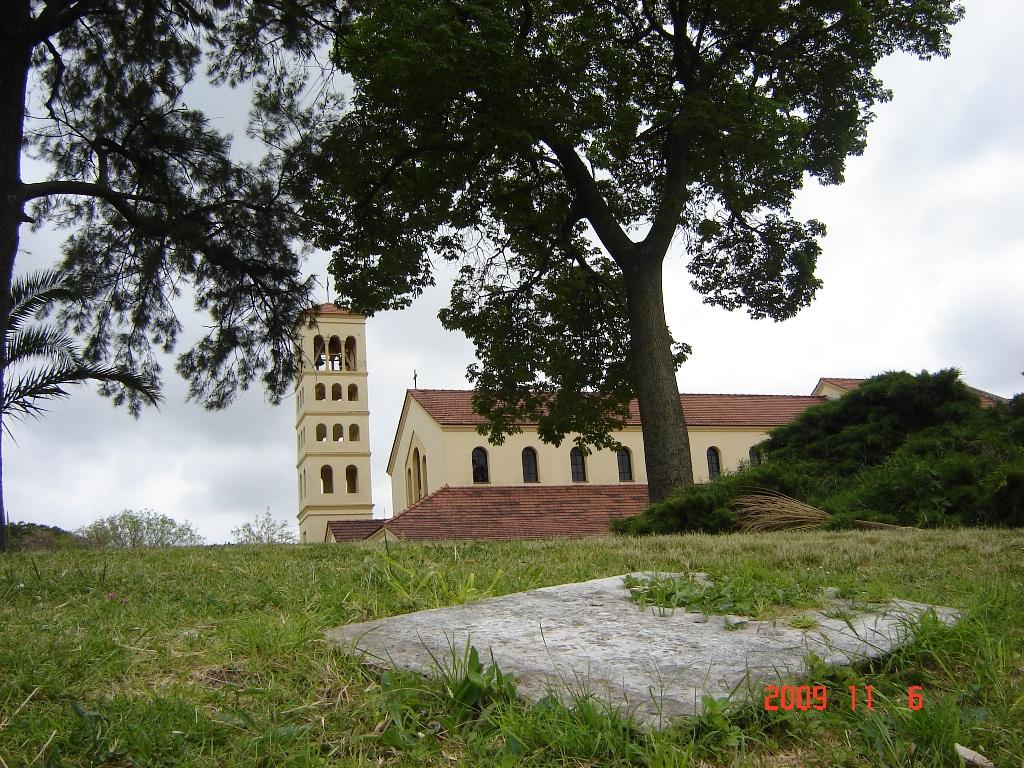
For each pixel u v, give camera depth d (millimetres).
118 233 21766
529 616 4938
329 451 60188
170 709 3535
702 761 3197
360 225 23516
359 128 22391
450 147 22234
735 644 4363
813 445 18531
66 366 15586
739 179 23344
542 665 4027
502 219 24953
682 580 5734
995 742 3328
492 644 4379
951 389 17781
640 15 24156
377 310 24000
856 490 15438
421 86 19953
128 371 16297
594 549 10219
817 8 22016
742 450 44906
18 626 5180
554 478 42656
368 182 23047
